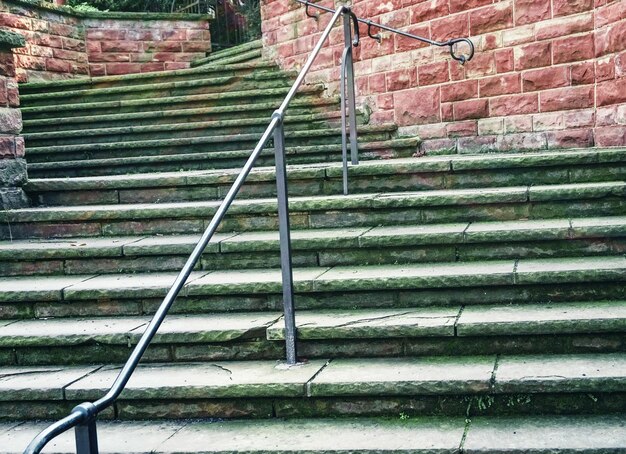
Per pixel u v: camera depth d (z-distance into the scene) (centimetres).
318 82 851
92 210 543
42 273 504
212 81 889
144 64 1161
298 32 879
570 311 383
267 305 436
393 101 764
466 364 367
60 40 1088
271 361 398
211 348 405
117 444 343
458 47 709
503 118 689
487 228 458
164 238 520
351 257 470
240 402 367
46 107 880
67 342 414
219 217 339
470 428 332
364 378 357
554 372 345
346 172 543
